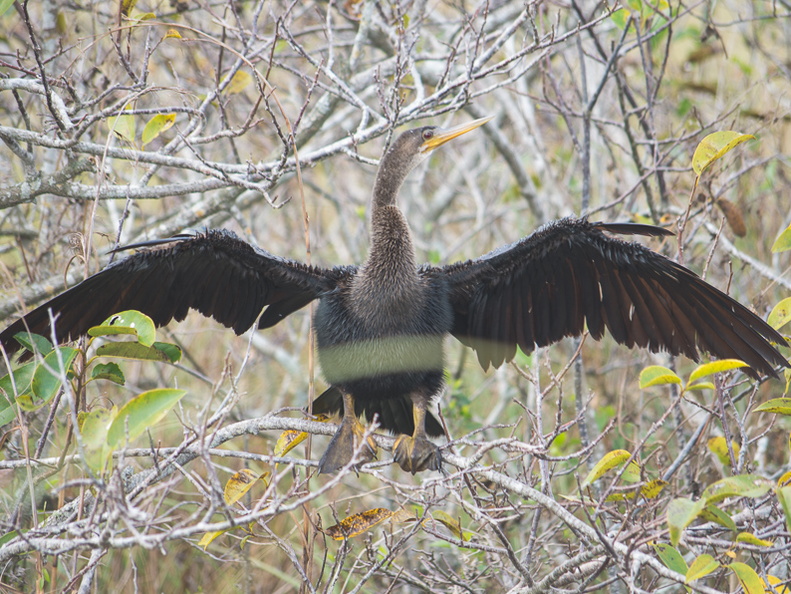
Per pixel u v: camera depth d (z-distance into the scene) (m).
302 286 9.16
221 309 9.15
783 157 13.52
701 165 8.20
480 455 7.06
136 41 12.88
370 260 9.05
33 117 12.91
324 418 9.09
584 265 9.28
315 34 15.72
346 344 8.91
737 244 14.19
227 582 11.12
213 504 5.71
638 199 15.36
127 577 10.53
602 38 16.12
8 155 12.38
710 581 9.41
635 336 9.37
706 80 16.83
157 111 9.03
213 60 13.59
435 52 15.40
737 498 8.04
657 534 6.34
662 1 11.91
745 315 8.55
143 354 7.68
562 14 16.19
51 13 11.64
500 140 13.93
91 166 9.45
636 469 8.06
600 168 15.23
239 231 15.26
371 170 17.28
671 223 11.56
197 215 11.33
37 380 7.57
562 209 14.75
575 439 12.12
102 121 12.16
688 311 9.09
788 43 16.25
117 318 8.62
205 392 13.80
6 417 7.70
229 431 8.17
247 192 12.38
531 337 9.66
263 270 8.96
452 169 18.62
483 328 9.80
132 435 6.29
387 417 9.20
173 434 12.06
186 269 8.69
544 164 14.86
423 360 8.93
